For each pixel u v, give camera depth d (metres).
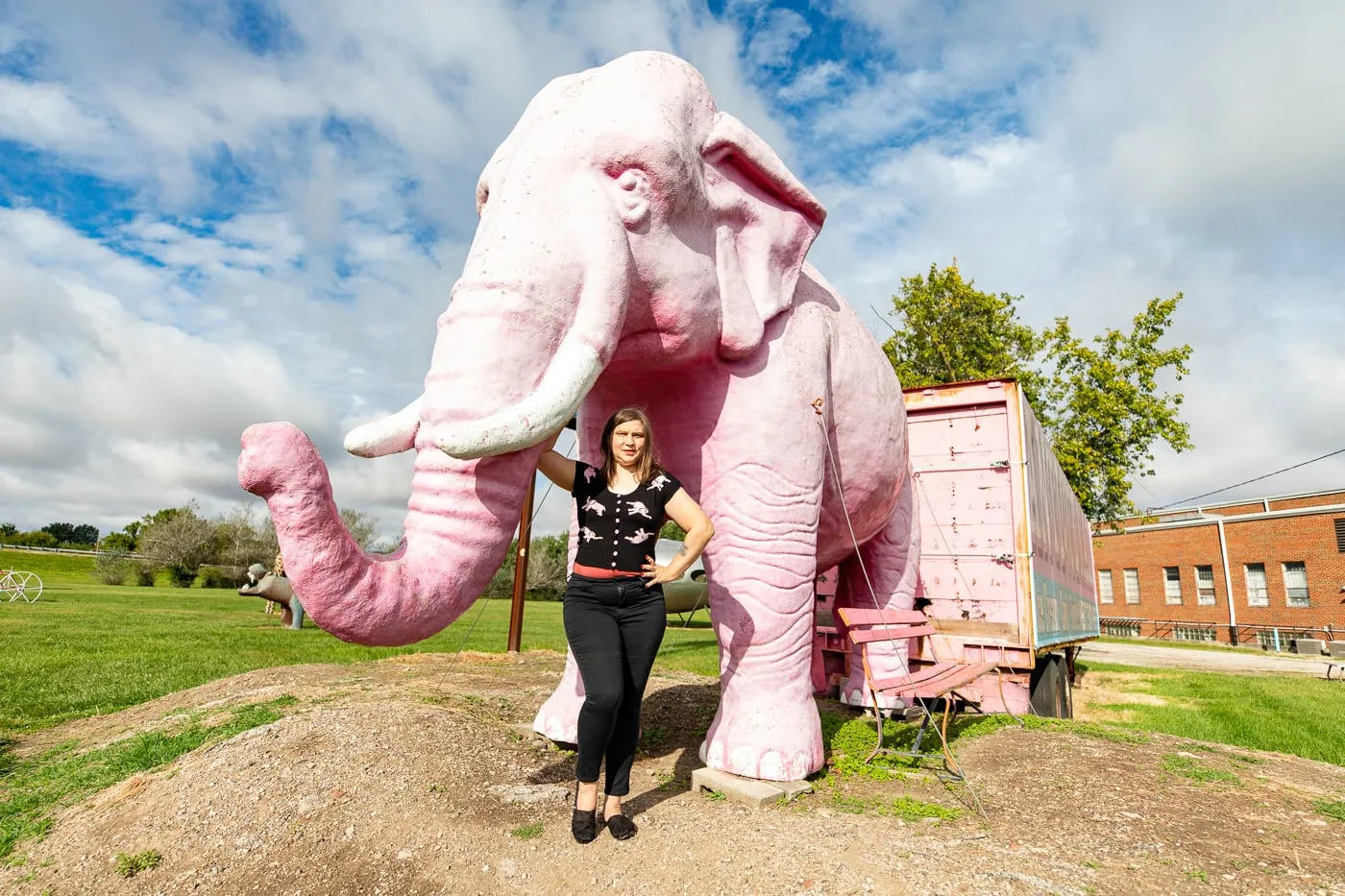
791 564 3.33
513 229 2.58
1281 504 27.14
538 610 31.14
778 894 2.26
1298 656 21.81
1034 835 2.83
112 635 11.49
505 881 2.41
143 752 4.00
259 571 15.59
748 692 3.31
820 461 3.52
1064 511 9.10
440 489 2.44
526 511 9.02
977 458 6.41
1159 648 23.48
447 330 2.45
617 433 2.81
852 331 4.09
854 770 3.59
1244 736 6.82
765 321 3.32
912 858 2.52
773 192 3.47
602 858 2.51
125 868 2.62
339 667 7.15
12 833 3.11
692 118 3.14
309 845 2.67
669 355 3.09
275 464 2.07
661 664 9.91
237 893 2.45
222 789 3.09
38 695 6.46
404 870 2.50
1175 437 17.41
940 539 6.42
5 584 22.77
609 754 2.72
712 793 3.15
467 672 6.89
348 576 2.15
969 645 6.05
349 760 3.31
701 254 3.09
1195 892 2.41
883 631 4.06
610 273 2.60
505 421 2.26
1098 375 17.78
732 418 3.35
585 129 2.82
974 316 18.86
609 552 2.73
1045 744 4.25
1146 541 31.33
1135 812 3.13
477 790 3.12
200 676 7.54
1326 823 3.12
